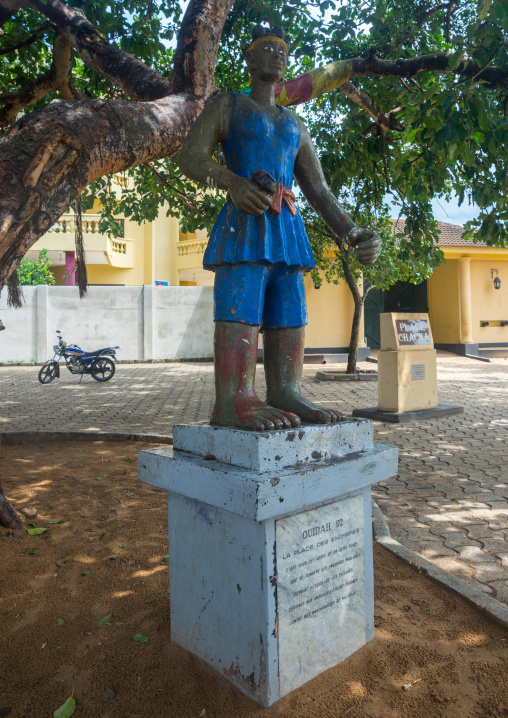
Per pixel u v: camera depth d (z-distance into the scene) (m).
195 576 2.07
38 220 2.55
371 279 11.80
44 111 2.67
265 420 1.89
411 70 4.48
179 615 2.16
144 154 2.99
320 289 17.73
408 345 7.90
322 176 2.32
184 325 17.88
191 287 17.86
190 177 2.06
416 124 4.20
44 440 6.16
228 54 6.75
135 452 5.59
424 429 7.04
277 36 2.14
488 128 3.80
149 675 2.01
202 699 1.87
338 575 2.05
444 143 3.59
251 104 2.11
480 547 3.33
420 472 5.03
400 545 3.17
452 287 19.17
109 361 12.68
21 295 2.80
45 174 2.57
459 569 3.02
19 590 2.65
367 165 6.23
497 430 6.95
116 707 1.85
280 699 1.83
